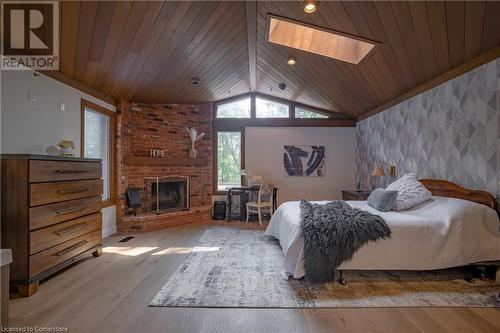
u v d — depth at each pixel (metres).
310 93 5.34
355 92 4.66
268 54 4.09
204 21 3.00
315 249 2.43
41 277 2.37
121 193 4.66
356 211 2.82
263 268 2.89
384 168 4.73
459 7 2.28
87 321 1.88
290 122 6.08
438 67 3.18
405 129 4.11
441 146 3.34
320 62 4.00
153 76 4.18
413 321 1.92
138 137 5.16
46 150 3.08
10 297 2.22
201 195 5.92
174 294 2.28
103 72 3.67
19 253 2.25
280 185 6.07
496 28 2.37
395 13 2.53
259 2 2.80
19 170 2.26
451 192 3.05
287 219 3.05
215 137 6.11
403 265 2.48
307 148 6.07
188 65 4.05
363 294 2.32
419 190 3.10
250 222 5.34
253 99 6.12
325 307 2.10
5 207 2.25
